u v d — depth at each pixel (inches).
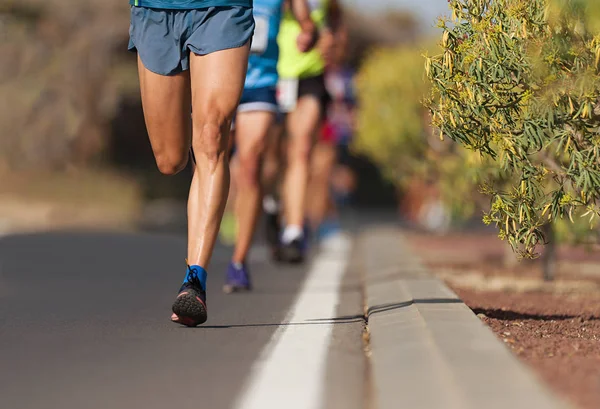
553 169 466.9
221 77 448.8
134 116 2277.3
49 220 1796.3
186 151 485.4
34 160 2161.7
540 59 422.3
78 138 2196.1
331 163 1269.7
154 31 459.2
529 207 442.6
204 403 295.1
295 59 812.6
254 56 628.7
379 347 373.7
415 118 1152.2
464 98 430.0
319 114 820.6
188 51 460.8
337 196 1690.5
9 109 2182.6
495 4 432.8
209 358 366.6
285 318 485.1
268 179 812.0
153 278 727.7
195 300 439.8
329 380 326.3
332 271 806.5
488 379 291.3
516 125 435.2
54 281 699.4
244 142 625.3
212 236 450.0
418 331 386.9
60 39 2272.4
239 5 453.4
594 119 435.2
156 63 458.9
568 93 422.6
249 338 414.3
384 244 1104.2
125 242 1118.4
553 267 753.0
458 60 436.1
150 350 384.2
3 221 1699.1
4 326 455.8
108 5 2316.7
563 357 365.1
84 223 1766.7
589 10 398.3
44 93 2209.6
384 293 565.0
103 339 413.7
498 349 337.1
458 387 282.8
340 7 837.8
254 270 812.6
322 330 439.2
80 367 350.9
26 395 308.0
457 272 823.1
